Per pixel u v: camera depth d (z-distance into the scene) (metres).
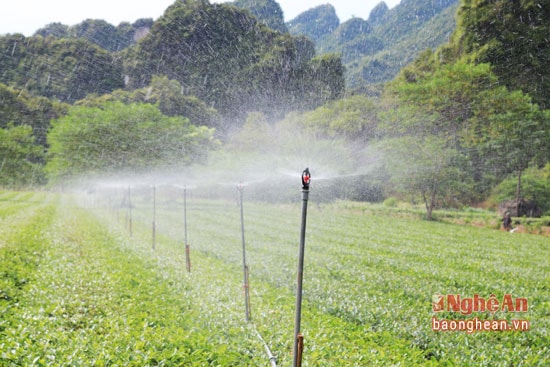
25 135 78.50
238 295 12.36
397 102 60.56
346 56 139.00
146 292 12.30
